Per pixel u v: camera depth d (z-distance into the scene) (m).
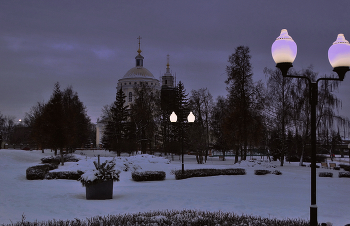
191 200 11.73
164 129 67.38
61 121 32.88
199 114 59.56
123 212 9.47
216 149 64.75
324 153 65.44
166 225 6.72
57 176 21.33
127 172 25.33
